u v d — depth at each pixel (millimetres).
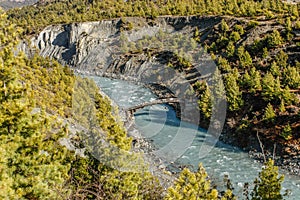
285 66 52750
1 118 9992
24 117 10438
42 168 10539
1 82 10375
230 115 47938
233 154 40250
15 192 9547
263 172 17156
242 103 48062
